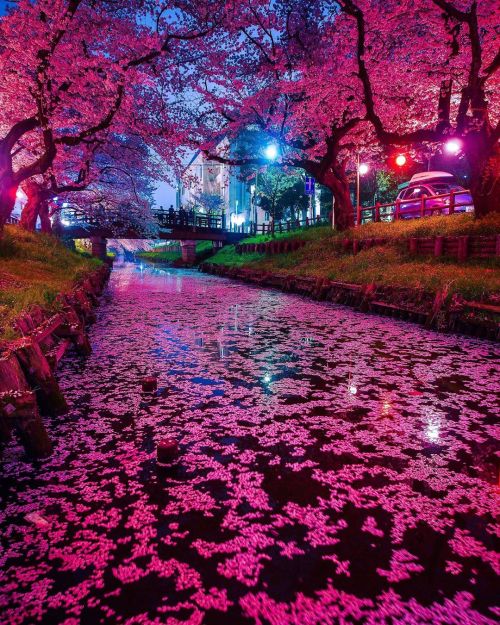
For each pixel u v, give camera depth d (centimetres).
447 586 216
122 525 266
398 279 1204
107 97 1422
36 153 1841
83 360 685
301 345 793
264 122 1981
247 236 4350
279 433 404
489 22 1241
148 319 1119
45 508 284
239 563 232
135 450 369
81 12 1366
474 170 1378
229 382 566
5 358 363
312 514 276
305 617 198
